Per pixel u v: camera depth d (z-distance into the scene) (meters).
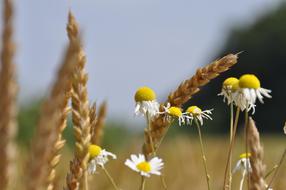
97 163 0.72
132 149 1.07
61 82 0.43
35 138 0.44
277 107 11.40
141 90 0.74
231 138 0.70
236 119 0.70
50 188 0.59
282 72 12.00
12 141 0.44
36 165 0.44
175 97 0.73
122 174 1.03
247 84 0.71
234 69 12.01
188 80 0.72
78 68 0.59
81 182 0.61
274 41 12.16
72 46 0.43
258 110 11.34
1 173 0.45
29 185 0.44
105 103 0.77
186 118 0.73
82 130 0.60
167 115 0.72
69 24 0.56
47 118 0.43
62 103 0.60
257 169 0.56
